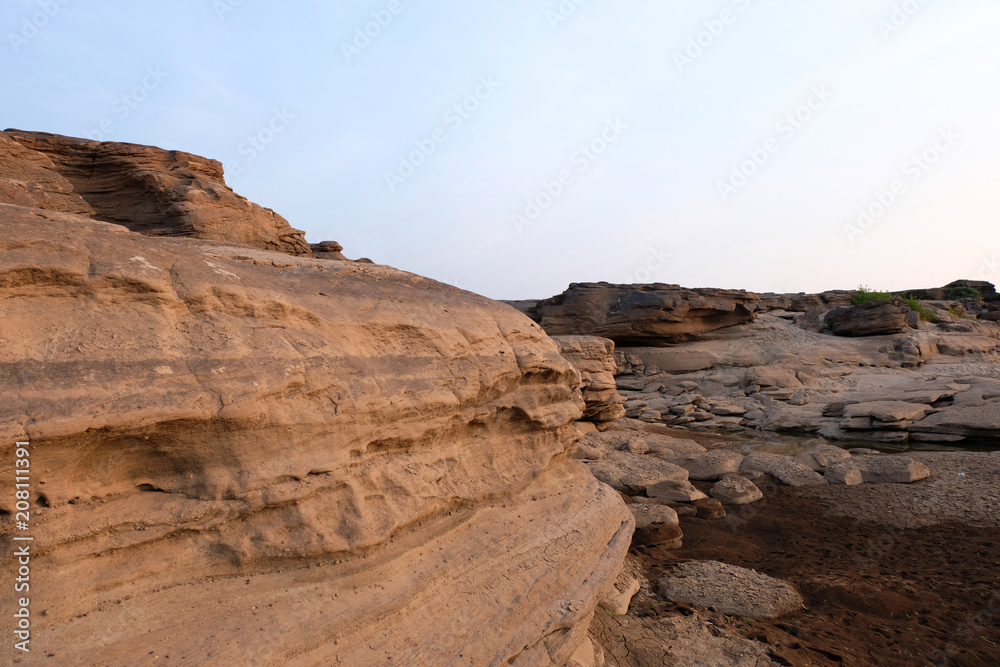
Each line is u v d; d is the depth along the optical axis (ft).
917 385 74.69
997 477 43.39
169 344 12.66
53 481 10.84
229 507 12.91
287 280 17.22
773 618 23.27
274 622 12.42
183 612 11.82
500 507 20.24
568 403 24.86
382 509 15.70
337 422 14.92
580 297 105.29
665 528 33.78
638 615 23.39
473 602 16.07
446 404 18.10
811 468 49.42
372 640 13.56
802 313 112.78
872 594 25.18
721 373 94.94
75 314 11.83
